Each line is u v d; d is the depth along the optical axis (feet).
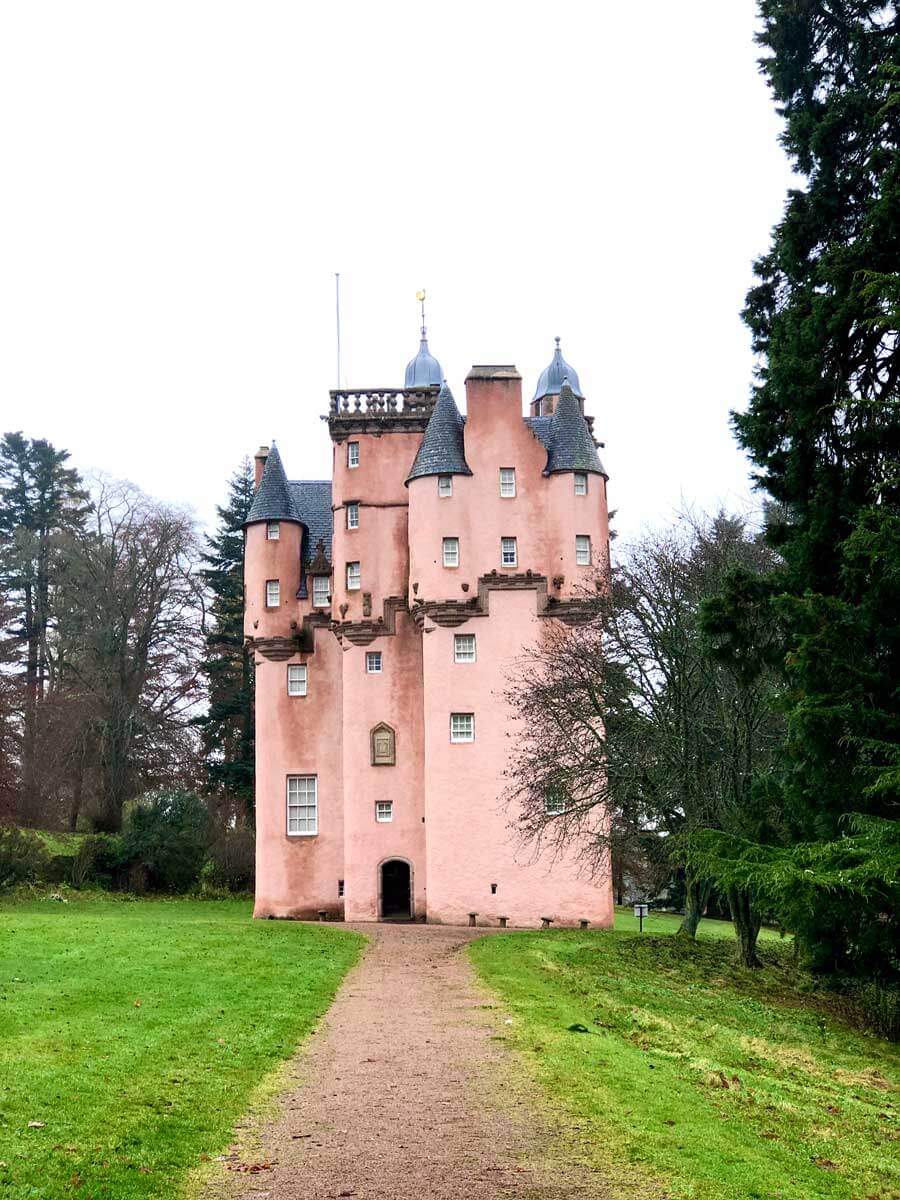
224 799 218.38
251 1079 48.65
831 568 82.84
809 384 83.15
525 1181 35.42
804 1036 77.05
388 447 156.66
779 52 94.68
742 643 85.87
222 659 225.97
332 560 159.94
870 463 81.97
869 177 88.53
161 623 218.59
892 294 69.67
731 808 105.09
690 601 113.19
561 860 139.64
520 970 88.17
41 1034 54.08
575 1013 68.28
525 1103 44.65
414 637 153.38
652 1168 36.65
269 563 162.61
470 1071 50.42
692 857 75.05
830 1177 38.11
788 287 94.79
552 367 204.23
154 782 209.67
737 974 103.71
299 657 161.38
